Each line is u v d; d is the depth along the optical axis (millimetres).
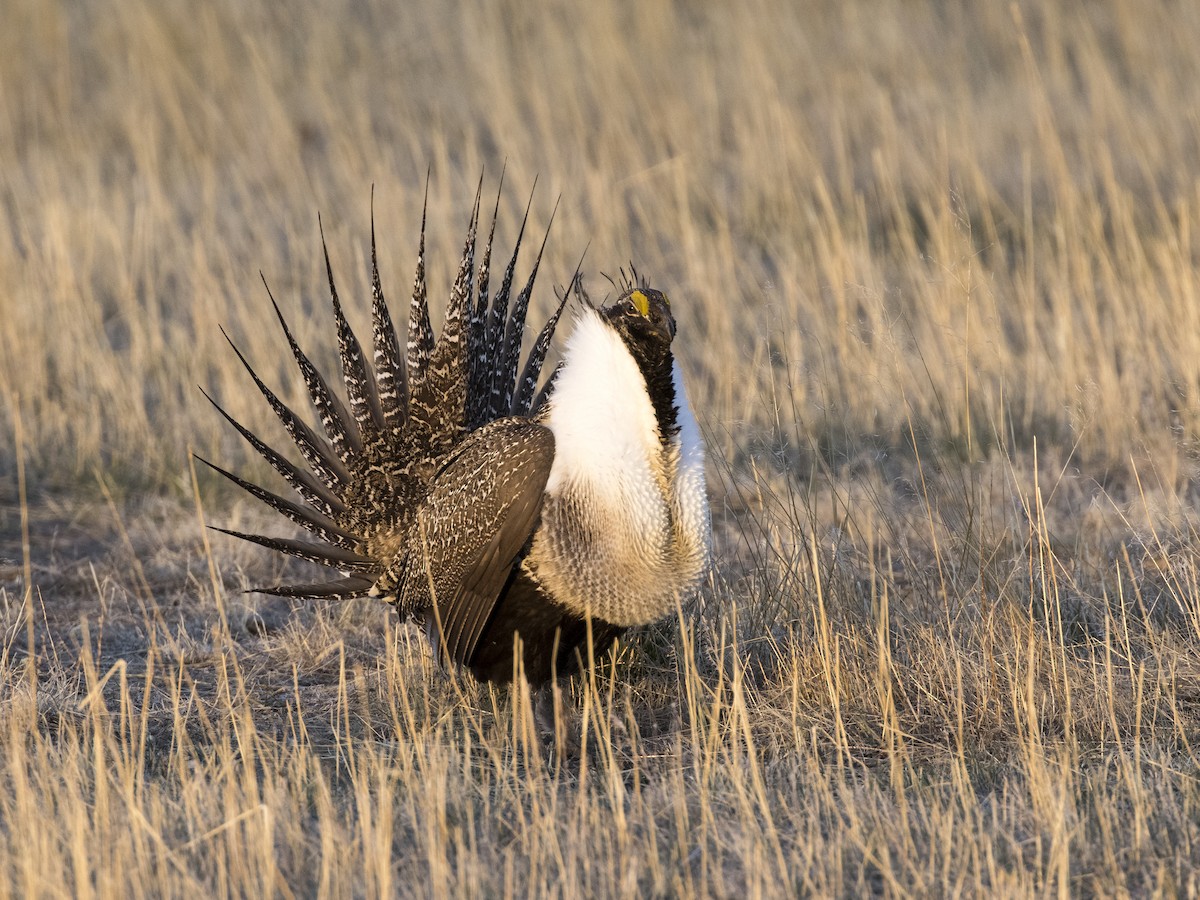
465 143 37406
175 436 23672
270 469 22672
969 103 37219
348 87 41031
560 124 37281
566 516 13586
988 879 11234
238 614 18281
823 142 35594
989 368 23188
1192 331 22453
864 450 21531
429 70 42219
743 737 14094
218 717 15141
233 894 11086
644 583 13633
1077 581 16672
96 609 18562
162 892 11133
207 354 26047
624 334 13422
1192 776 12648
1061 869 10758
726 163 35344
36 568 19969
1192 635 15320
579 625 14094
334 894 11023
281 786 12578
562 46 40594
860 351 23344
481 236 30203
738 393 23781
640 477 13445
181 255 30312
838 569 16438
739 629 15789
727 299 27094
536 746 13570
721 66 40406
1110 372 22328
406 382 15844
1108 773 12938
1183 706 14297
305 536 20766
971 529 17484
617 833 11867
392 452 15477
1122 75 39469
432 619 14727
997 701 14242
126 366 26031
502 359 16062
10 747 13773
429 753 13328
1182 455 20844
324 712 15281
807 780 12734
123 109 39406
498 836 12203
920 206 31000
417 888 11086
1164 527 18281
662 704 15273
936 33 42750
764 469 20812
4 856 11352
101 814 11680
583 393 13586
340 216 32938
